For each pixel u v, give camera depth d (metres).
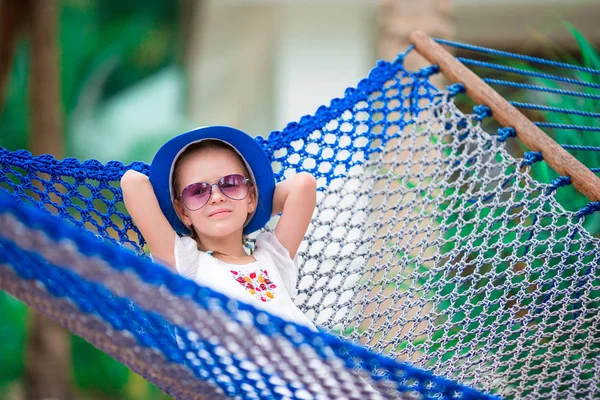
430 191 4.84
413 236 4.71
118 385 9.18
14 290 3.28
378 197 9.09
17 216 2.76
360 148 4.94
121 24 12.66
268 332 3.02
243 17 12.83
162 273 2.89
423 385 3.34
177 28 12.90
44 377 8.20
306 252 4.64
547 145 4.85
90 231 4.31
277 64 12.70
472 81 5.07
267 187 4.32
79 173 4.40
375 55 12.56
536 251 5.25
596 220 5.34
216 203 4.06
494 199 4.79
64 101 11.68
